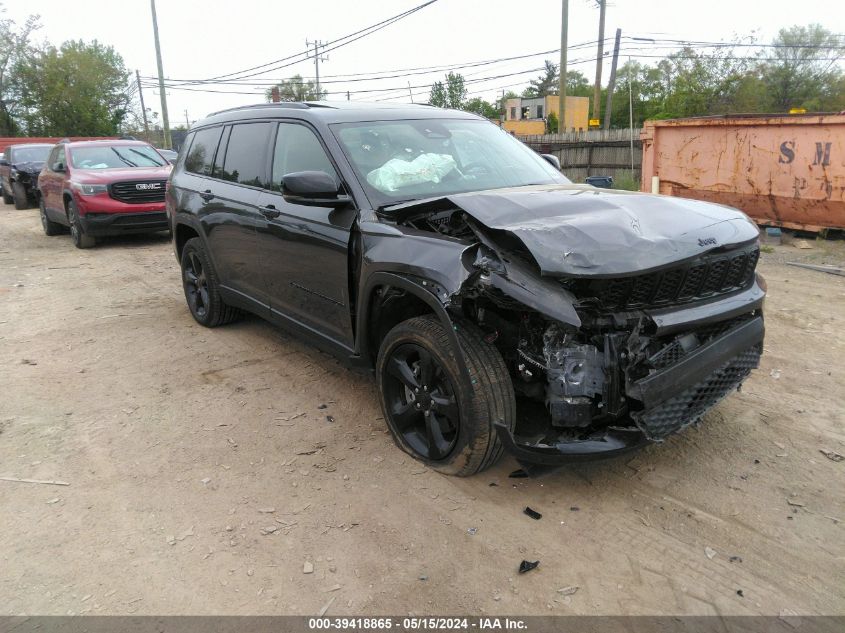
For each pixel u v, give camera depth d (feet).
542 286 9.27
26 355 18.13
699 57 122.52
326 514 10.46
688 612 8.32
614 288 9.45
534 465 10.35
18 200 59.77
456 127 15.25
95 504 10.86
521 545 9.63
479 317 10.45
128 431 13.42
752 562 9.17
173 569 9.29
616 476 11.34
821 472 11.32
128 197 35.29
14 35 158.61
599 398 9.66
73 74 162.81
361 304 12.16
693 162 36.01
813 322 19.43
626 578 8.93
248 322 20.71
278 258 14.83
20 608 8.58
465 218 10.50
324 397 14.87
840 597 8.50
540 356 9.97
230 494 11.08
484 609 8.45
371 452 12.34
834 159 29.50
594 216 10.30
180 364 17.16
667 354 9.88
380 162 13.24
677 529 9.91
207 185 18.08
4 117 161.89
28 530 10.21
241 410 14.28
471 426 10.29
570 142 67.97
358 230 12.22
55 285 27.07
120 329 20.36
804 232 33.22
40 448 12.76
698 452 12.05
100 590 8.89
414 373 11.60
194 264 19.92
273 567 9.28
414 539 9.80
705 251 9.89
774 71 138.62
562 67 76.74
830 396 14.25
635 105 163.02
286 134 15.05
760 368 15.92
